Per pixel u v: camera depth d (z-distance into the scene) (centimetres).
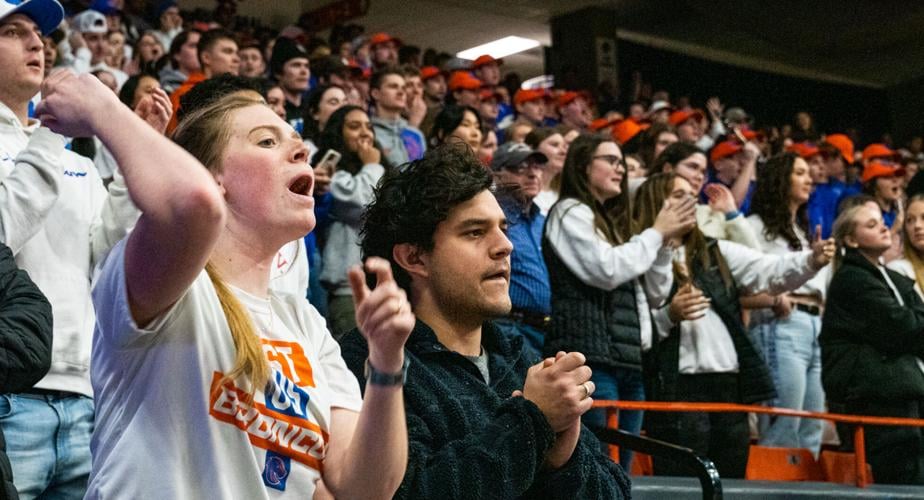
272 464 165
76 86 154
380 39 997
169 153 151
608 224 432
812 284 561
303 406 170
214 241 151
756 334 557
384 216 232
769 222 579
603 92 1423
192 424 160
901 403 472
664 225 423
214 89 332
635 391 416
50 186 265
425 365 220
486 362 236
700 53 1641
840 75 1703
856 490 413
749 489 390
